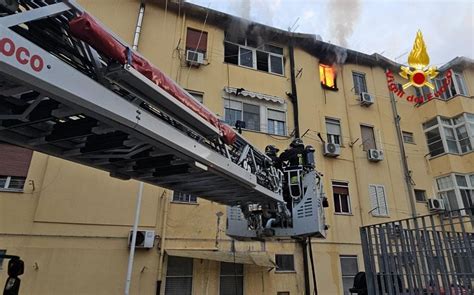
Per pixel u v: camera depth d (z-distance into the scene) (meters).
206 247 9.18
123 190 8.87
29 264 7.47
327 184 11.68
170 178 4.11
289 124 12.01
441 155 13.91
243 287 9.22
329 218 11.16
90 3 10.35
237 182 4.35
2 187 7.96
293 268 9.93
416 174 13.73
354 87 14.25
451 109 14.77
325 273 10.30
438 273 4.48
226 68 11.75
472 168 13.47
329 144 12.09
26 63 1.93
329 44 14.02
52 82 2.05
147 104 2.96
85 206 8.38
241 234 6.06
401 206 12.66
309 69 13.37
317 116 12.66
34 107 2.43
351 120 13.36
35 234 7.73
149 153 3.35
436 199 13.24
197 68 11.18
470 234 4.62
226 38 12.48
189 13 11.87
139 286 8.19
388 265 5.07
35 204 7.97
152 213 8.94
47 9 2.23
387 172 13.06
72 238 8.02
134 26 10.63
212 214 9.59
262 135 11.30
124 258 8.30
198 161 3.57
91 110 2.36
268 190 5.13
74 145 3.19
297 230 5.57
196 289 8.72
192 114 3.32
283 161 6.18
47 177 8.28
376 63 15.20
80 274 7.80
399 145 13.91
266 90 12.09
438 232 4.58
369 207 12.04
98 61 2.51
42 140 2.96
